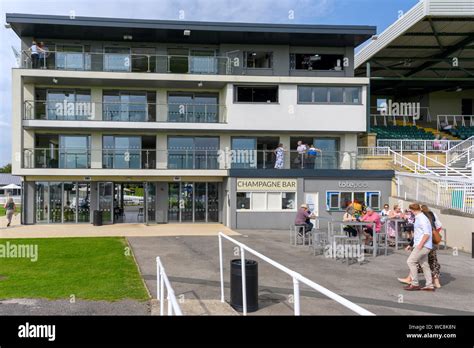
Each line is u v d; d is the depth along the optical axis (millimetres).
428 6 23328
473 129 32688
